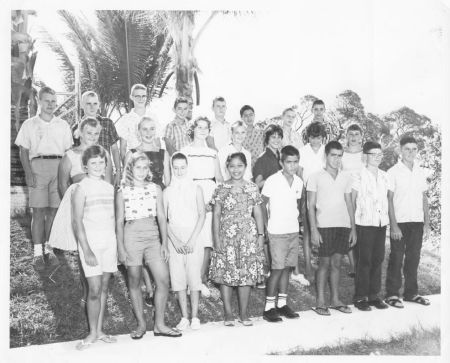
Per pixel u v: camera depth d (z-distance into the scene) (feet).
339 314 16.22
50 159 16.02
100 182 13.97
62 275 15.80
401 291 17.71
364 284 16.81
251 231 14.87
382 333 16.66
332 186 16.25
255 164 17.30
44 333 15.29
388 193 17.26
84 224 13.78
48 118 16.21
